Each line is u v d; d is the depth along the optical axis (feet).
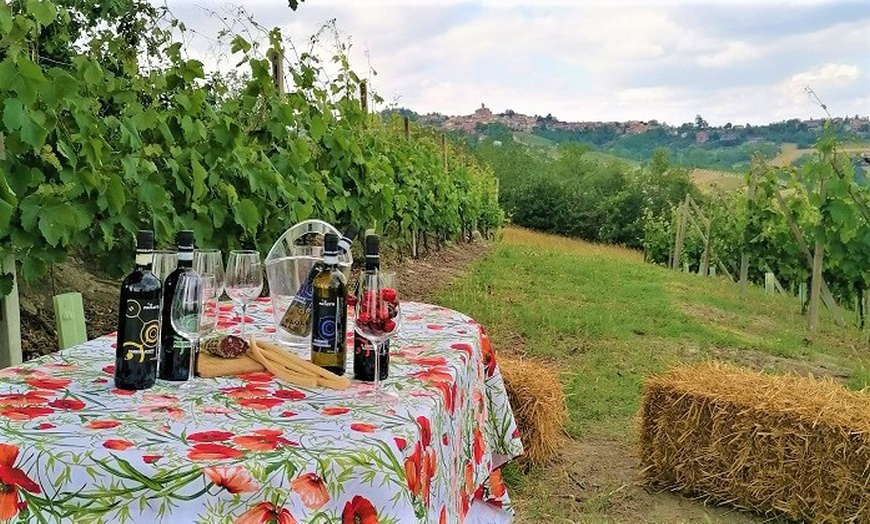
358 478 4.58
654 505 11.62
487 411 9.50
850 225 26.78
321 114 22.00
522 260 50.03
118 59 17.39
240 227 17.43
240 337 7.02
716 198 52.75
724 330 26.94
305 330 7.25
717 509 11.53
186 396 5.76
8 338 11.05
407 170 36.29
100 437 4.81
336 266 6.56
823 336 27.45
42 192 11.11
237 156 17.06
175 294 5.97
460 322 9.24
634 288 37.55
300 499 4.49
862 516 10.33
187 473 4.45
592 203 126.93
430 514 5.51
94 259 20.33
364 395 5.89
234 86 20.84
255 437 4.89
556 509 11.30
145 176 13.94
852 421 10.49
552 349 21.80
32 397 5.60
